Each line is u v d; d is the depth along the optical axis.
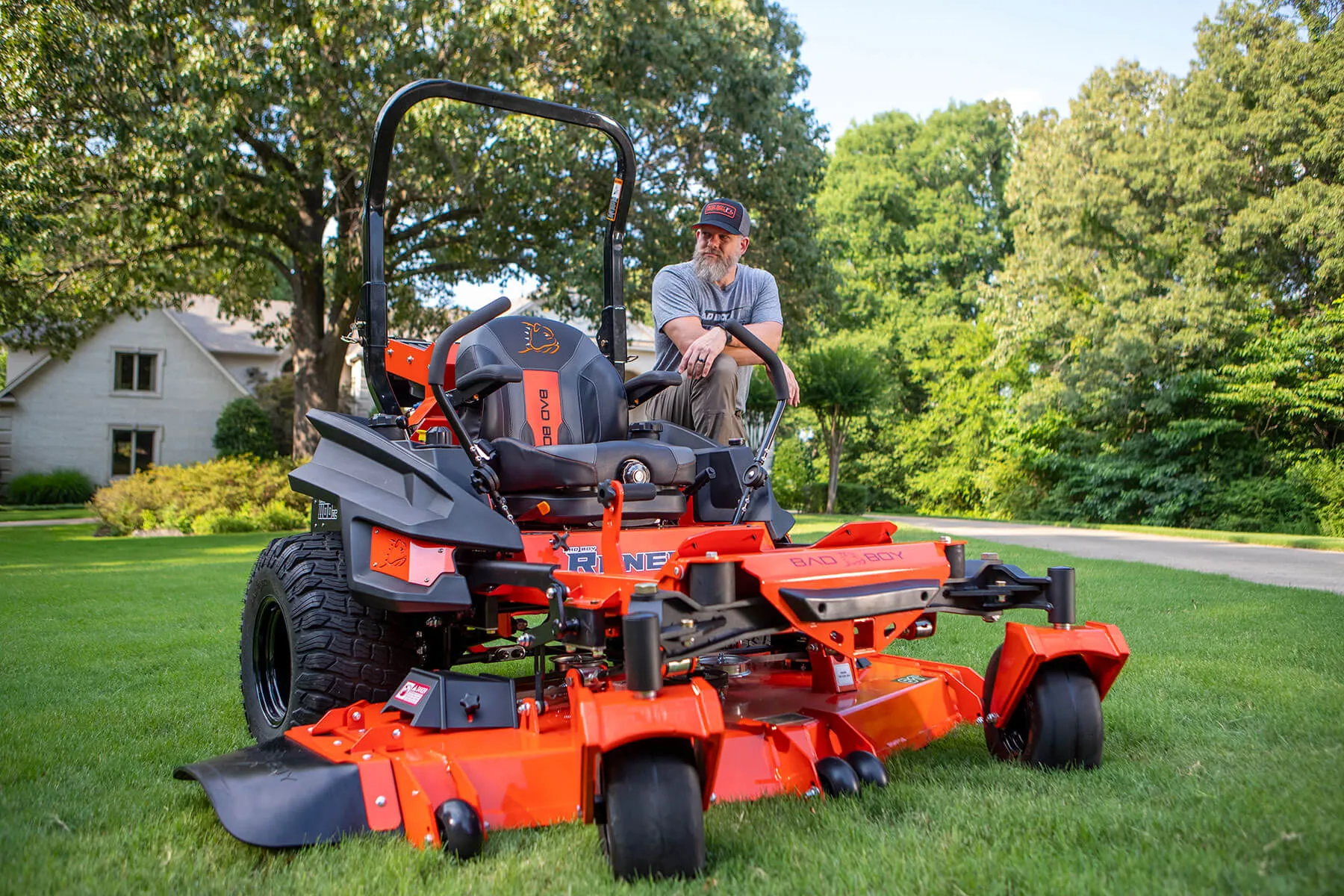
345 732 2.79
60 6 12.86
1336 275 19.75
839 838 2.26
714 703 2.08
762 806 2.50
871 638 3.16
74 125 13.88
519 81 14.04
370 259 3.65
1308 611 6.12
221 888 2.15
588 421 3.52
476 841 2.24
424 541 2.89
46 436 29.28
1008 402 26.89
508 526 2.93
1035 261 24.59
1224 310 20.50
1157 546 12.88
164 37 13.24
